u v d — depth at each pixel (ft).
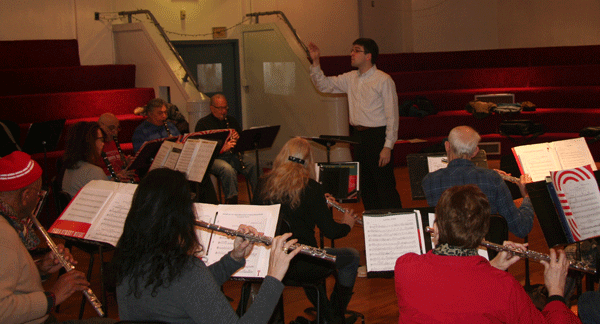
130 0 24.73
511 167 11.96
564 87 26.18
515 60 29.19
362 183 14.57
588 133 22.50
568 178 8.00
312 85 22.63
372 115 13.98
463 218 5.23
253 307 5.49
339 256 9.17
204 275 5.26
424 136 25.34
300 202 8.66
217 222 7.71
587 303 6.48
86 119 20.98
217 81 26.84
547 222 8.30
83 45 23.72
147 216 5.17
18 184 6.27
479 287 5.03
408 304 5.27
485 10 31.14
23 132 19.30
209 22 26.48
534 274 11.80
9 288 5.59
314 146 22.76
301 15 28.43
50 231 8.17
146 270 5.12
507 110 24.70
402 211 7.82
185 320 5.23
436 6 31.86
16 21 22.34
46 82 21.43
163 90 22.57
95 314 10.66
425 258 5.40
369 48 13.65
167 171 5.41
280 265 5.85
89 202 8.36
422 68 29.68
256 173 17.66
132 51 23.77
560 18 29.17
